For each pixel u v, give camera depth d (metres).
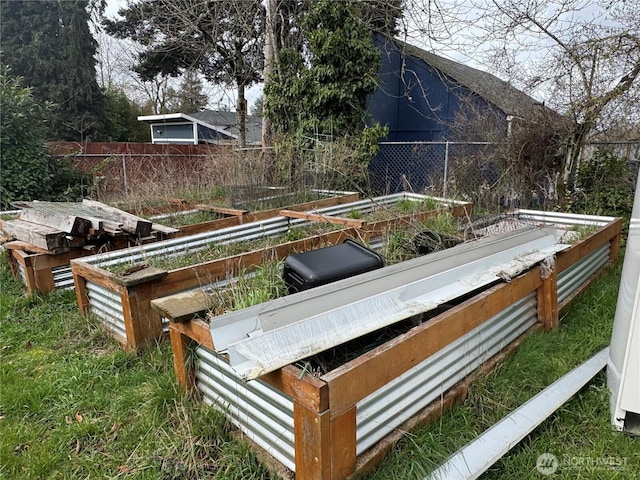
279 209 4.95
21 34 16.42
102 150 9.90
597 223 4.17
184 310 1.87
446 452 1.64
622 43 5.59
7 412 2.02
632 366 1.72
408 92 9.76
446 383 1.93
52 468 1.68
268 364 1.41
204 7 8.77
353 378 1.41
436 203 5.10
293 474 1.54
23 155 6.29
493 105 8.67
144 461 1.69
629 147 6.19
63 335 2.77
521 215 4.86
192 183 6.62
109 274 2.54
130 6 10.45
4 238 3.86
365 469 1.50
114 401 2.07
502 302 2.24
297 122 8.27
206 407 1.90
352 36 7.95
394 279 2.03
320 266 2.20
